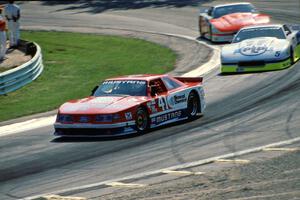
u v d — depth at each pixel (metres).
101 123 51.12
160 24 136.88
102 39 123.38
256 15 109.25
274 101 62.38
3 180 40.19
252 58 79.75
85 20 147.88
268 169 37.81
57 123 52.72
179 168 39.97
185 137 50.22
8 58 96.62
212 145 46.44
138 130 52.91
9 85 78.94
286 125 51.44
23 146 51.38
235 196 32.75
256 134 49.09
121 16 150.62
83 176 39.66
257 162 39.84
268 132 49.44
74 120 52.00
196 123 56.25
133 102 52.81
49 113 67.19
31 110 69.44
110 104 52.47
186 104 58.66
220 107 63.28
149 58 102.75
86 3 174.75
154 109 54.53
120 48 113.88
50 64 98.88
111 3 172.00
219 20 109.56
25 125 61.56
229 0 161.75
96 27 137.88
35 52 97.56
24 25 145.38
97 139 52.03
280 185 34.19
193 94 60.00
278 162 39.34
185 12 149.50
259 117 55.94
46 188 37.22
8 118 66.00
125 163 42.53
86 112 51.69
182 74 86.94
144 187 35.81
